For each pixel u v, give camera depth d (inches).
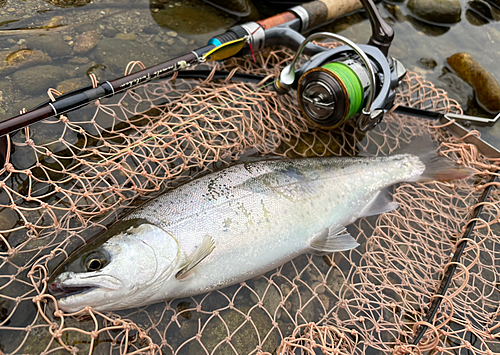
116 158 10.8
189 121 11.8
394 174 12.8
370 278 11.6
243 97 12.9
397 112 14.7
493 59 18.1
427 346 9.6
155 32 15.8
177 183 11.8
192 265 9.6
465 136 13.9
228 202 10.5
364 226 12.4
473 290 11.4
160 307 10.1
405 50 18.0
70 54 14.4
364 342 10.0
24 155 11.5
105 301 9.2
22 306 9.2
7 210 10.5
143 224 9.7
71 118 12.6
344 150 14.0
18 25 14.5
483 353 9.8
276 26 13.9
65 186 11.2
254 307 10.3
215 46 12.8
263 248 10.5
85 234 10.5
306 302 11.1
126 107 13.4
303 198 11.3
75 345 8.9
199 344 9.9
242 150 12.7
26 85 13.0
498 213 11.5
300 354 10.1
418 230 12.4
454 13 18.8
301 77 12.3
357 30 18.2
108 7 16.0
